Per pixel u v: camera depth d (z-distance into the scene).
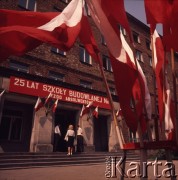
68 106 13.46
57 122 13.90
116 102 16.31
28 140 12.07
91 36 2.21
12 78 11.26
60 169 7.77
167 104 1.97
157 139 1.96
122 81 1.83
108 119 16.05
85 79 15.79
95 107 14.95
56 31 1.83
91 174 6.22
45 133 11.73
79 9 2.06
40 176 5.87
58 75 14.38
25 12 2.02
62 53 15.16
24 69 12.71
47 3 15.42
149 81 21.69
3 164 7.73
